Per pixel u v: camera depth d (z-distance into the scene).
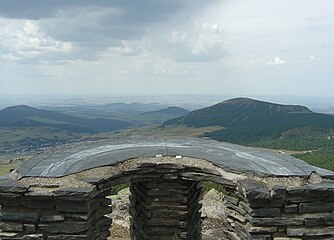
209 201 14.41
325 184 7.52
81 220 7.30
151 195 8.66
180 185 8.64
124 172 8.30
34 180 7.67
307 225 7.30
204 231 12.32
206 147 10.40
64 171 8.05
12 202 7.37
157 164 8.55
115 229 12.57
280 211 7.33
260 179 7.69
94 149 10.16
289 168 8.20
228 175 8.05
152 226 8.71
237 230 7.99
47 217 7.29
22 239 7.27
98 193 7.80
